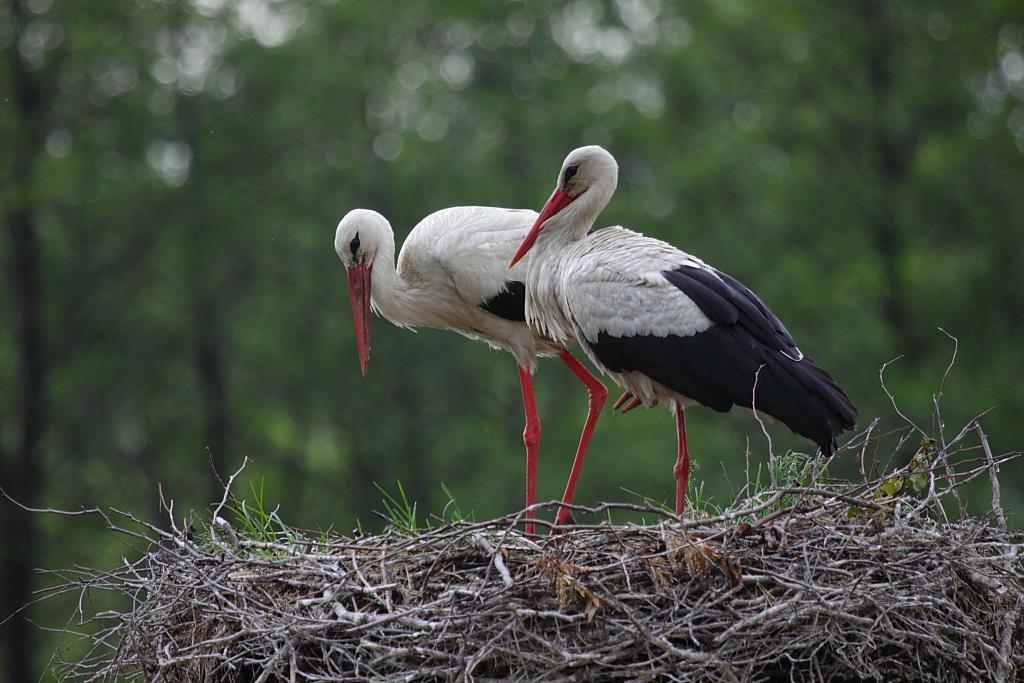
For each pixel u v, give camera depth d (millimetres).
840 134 20859
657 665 5883
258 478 21859
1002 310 19922
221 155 22125
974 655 6219
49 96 22188
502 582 6105
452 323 9758
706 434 19125
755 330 7730
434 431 21844
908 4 20266
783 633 5844
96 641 6637
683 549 6012
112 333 22062
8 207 20938
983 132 19812
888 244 20422
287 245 21797
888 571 5973
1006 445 18016
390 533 6777
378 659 5863
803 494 6336
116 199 21359
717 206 22172
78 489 22312
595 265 8141
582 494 20031
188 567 6461
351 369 21656
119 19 22062
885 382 18531
